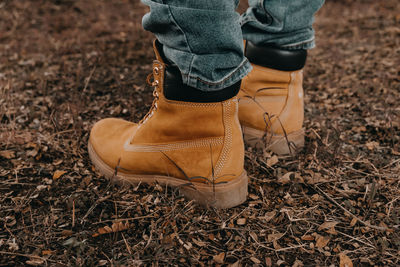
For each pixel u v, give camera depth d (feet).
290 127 5.40
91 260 3.56
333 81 8.11
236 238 4.00
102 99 7.08
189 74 3.67
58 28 10.91
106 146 4.74
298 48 5.13
